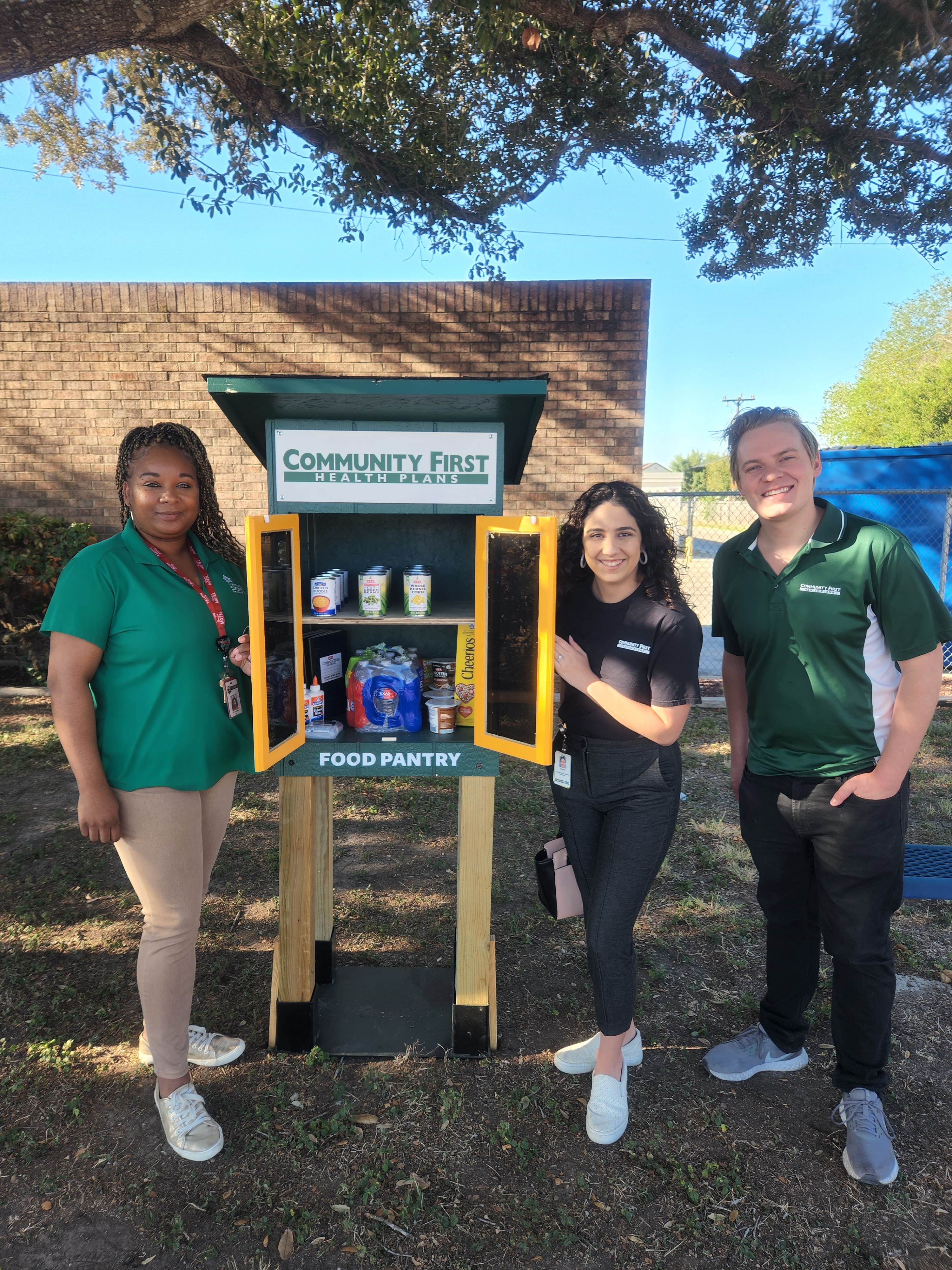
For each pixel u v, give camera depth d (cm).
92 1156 206
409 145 589
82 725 190
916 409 2798
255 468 695
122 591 195
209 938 322
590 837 224
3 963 296
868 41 551
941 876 315
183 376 682
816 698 203
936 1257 181
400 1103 227
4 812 448
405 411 221
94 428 692
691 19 550
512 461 281
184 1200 193
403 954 312
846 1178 203
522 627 214
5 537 672
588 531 206
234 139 615
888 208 688
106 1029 259
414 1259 178
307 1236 183
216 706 207
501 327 670
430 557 291
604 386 674
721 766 540
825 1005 280
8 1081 232
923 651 189
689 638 204
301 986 244
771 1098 234
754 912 346
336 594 243
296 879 237
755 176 689
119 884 366
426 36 566
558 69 597
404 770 234
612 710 203
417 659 271
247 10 515
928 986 294
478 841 238
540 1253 181
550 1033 263
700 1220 189
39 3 359
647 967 304
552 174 655
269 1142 210
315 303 670
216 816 222
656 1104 230
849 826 201
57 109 699
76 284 673
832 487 895
